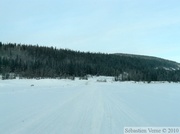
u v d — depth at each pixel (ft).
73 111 34.50
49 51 510.17
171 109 39.55
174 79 391.04
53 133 21.40
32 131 21.93
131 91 94.63
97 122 26.81
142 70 448.24
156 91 97.71
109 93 78.54
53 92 76.43
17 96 56.44
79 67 423.23
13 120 26.89
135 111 36.24
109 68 469.16
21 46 506.07
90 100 51.44
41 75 284.82
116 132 22.40
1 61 349.61
